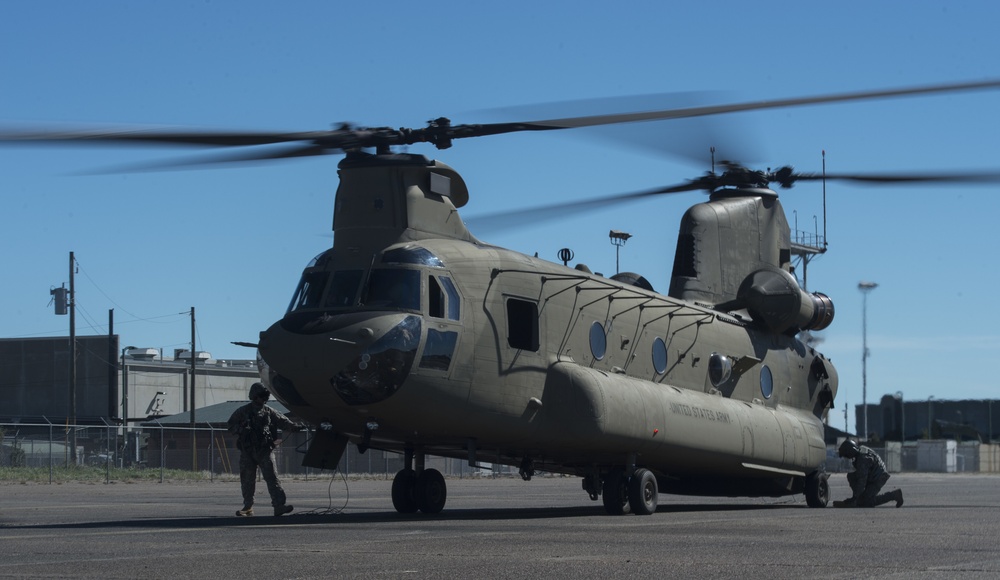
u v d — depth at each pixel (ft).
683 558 32.68
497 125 54.34
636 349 67.00
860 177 69.62
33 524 48.62
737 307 79.66
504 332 57.47
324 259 55.88
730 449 70.69
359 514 58.85
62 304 184.14
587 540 39.01
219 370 256.93
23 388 238.89
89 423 227.20
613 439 60.59
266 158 52.03
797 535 42.14
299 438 171.01
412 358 52.26
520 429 58.23
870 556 33.53
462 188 60.44
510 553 33.99
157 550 34.96
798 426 79.56
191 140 43.91
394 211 56.13
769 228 83.97
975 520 53.57
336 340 51.19
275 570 29.35
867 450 73.56
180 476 143.74
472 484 142.10
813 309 82.23
